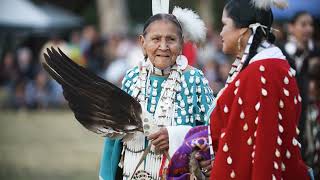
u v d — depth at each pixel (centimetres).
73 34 4778
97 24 7894
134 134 932
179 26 948
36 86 4328
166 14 952
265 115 817
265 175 807
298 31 1449
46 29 5150
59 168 2283
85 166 2322
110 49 4609
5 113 4178
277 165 812
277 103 823
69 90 923
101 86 919
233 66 877
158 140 913
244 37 867
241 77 838
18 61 4412
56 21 5191
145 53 975
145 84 966
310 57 1432
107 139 979
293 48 1448
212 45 3259
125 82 984
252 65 839
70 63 920
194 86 959
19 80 4366
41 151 2695
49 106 4331
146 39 950
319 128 1362
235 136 827
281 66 839
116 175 979
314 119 1373
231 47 877
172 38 941
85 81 920
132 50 4334
